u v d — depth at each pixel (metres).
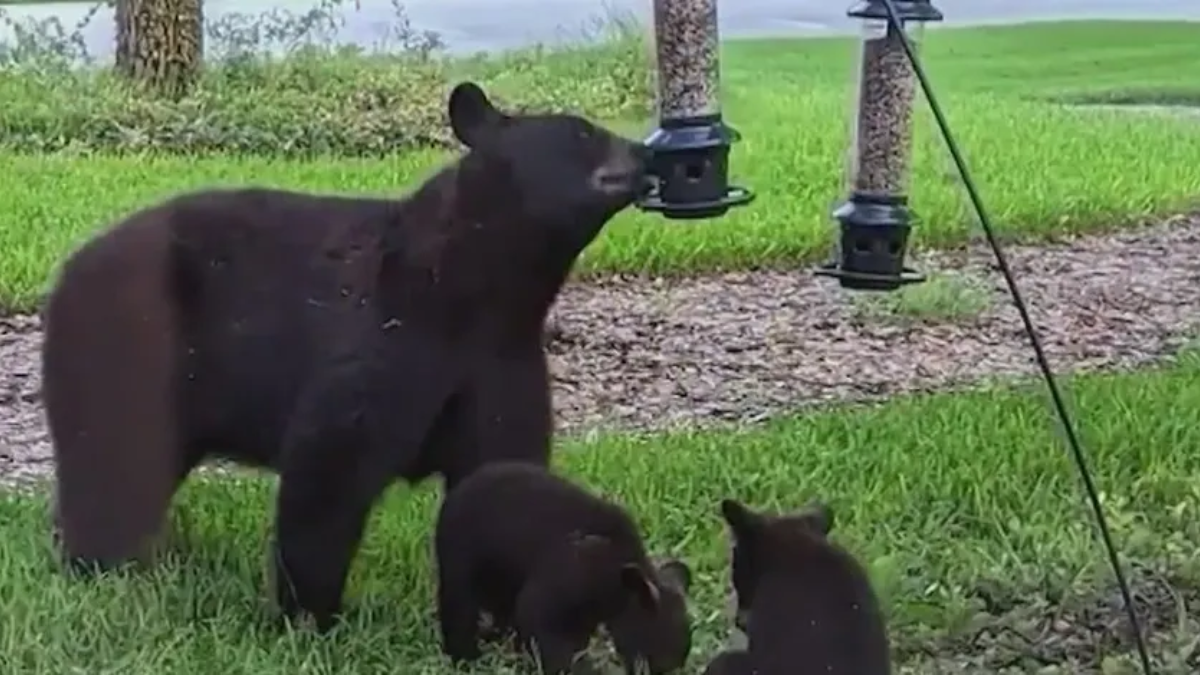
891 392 15.65
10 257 19.00
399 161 25.02
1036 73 31.92
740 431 13.98
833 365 16.53
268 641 9.44
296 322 9.59
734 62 32.28
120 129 26.38
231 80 28.30
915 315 18.16
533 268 9.25
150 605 9.69
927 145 24.23
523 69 29.11
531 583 8.97
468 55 30.58
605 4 31.55
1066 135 26.91
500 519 9.14
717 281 19.47
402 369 9.23
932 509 11.75
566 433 14.18
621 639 8.81
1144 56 33.38
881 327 17.81
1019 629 9.82
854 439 13.24
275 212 9.91
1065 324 18.00
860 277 10.79
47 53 29.23
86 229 20.19
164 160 25.00
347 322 9.39
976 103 29.38
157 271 9.92
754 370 16.38
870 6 10.20
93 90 27.58
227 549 10.62
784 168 23.89
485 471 9.30
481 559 9.18
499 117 9.30
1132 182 23.86
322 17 30.77
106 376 10.06
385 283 9.34
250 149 26.16
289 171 23.94
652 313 18.22
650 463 12.55
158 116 26.73
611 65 28.66
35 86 27.45
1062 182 23.59
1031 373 15.93
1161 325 18.00
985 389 15.16
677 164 9.97
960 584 10.46
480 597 9.26
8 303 17.84
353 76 28.47
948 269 20.09
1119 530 11.18
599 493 11.25
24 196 22.06
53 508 10.70
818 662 7.84
